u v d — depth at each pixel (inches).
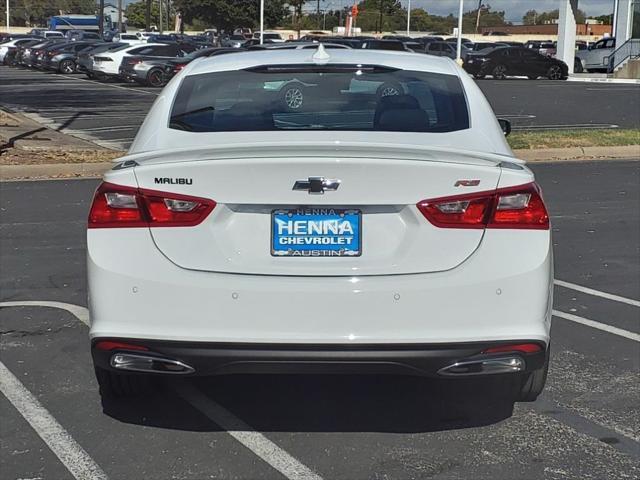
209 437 169.9
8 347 221.1
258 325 146.0
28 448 165.0
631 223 381.1
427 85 189.5
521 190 149.5
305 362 146.7
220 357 147.3
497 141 170.7
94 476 154.1
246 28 2738.7
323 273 146.6
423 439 169.2
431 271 147.3
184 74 197.5
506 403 186.4
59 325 239.0
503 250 148.0
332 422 177.2
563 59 1753.2
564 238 351.9
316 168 146.1
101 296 149.9
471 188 147.7
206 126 175.6
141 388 185.5
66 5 5206.7
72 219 381.4
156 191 149.2
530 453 163.5
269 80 191.0
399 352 146.0
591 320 246.4
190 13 2706.7
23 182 489.1
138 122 777.6
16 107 915.4
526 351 148.9
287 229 147.8
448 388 194.2
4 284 279.9
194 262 148.1
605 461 160.2
